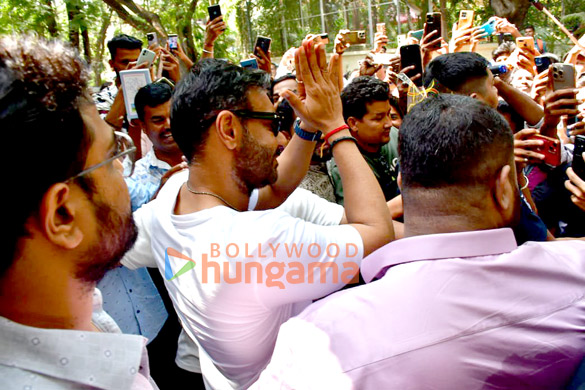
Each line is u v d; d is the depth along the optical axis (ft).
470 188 3.08
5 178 2.03
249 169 3.99
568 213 7.09
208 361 4.57
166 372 6.95
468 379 2.74
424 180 3.15
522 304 2.86
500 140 3.09
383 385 2.75
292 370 2.98
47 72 2.16
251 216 3.77
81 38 29.94
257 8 45.06
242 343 3.89
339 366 2.84
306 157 4.83
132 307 6.46
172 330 7.09
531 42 10.10
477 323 2.80
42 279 2.35
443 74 6.82
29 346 2.29
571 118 8.28
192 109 3.86
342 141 4.21
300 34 43.29
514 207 3.22
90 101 2.45
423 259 3.06
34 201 2.15
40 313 2.39
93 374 2.41
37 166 2.09
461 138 3.03
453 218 3.12
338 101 4.23
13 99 2.03
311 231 3.71
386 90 7.17
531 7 33.94
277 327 4.06
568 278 2.99
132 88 8.39
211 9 11.26
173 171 6.20
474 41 10.73
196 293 3.85
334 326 2.97
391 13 38.01
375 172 7.56
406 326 2.83
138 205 6.76
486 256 3.01
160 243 4.22
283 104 7.43
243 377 4.15
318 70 4.15
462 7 35.73
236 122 3.86
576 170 5.24
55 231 2.24
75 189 2.34
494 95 6.83
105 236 2.49
